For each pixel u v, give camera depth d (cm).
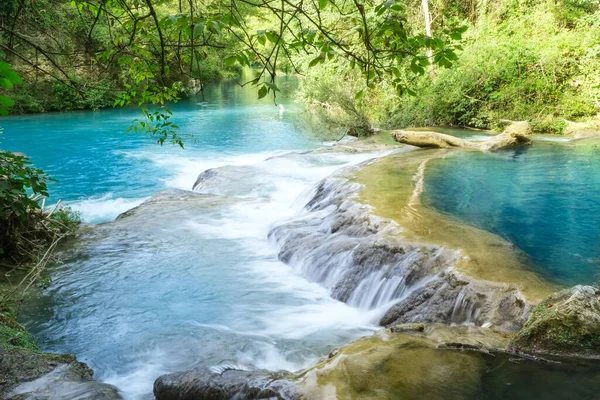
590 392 385
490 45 2011
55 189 1383
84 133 2161
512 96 1869
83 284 762
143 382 536
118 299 719
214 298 715
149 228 989
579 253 662
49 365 509
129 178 1490
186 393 449
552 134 1705
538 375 406
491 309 535
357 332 610
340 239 782
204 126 2369
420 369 410
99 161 1684
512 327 505
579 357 429
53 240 898
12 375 483
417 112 2059
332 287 714
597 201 888
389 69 302
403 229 727
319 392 383
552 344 436
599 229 751
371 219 783
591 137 1576
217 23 261
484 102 1933
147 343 608
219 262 838
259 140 2048
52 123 2398
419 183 998
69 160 1697
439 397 377
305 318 652
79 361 574
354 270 701
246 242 924
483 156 1283
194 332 627
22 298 709
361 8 266
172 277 785
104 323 658
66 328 647
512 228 754
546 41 1947
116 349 599
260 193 1214
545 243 698
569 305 443
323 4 278
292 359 561
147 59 367
